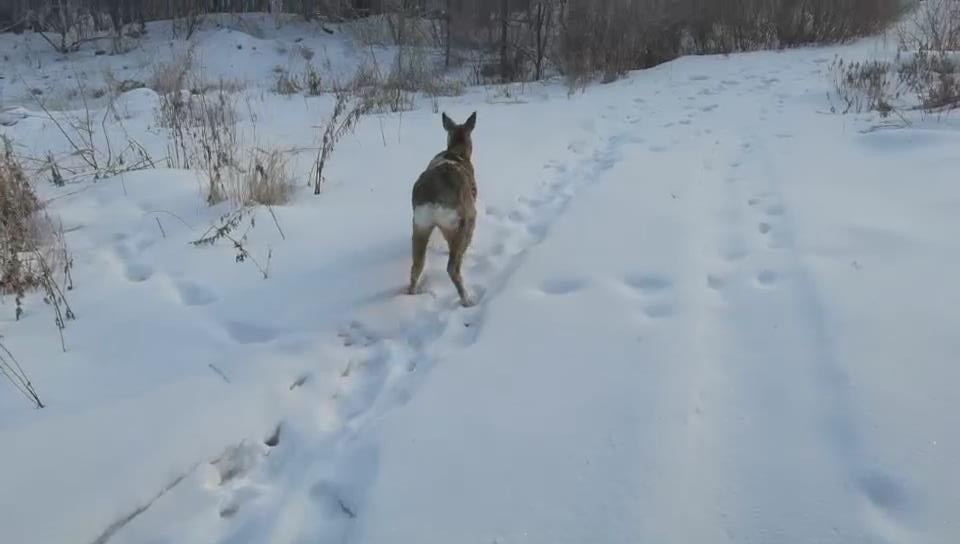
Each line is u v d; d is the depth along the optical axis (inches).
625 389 137.4
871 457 114.5
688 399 132.7
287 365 156.0
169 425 134.0
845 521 103.5
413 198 183.2
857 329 149.4
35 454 125.8
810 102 379.2
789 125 332.2
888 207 214.4
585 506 109.7
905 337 144.8
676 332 156.3
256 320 177.3
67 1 748.6
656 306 170.4
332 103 450.0
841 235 196.4
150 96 452.1
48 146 339.0
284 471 126.7
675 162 285.6
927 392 128.0
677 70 505.4
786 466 114.7
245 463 128.4
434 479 117.6
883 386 130.7
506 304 176.1
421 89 512.4
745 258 191.0
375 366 159.5
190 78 552.7
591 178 277.6
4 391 147.2
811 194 231.0
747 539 102.0
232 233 227.1
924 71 392.2
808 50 553.3
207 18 789.9
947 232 191.8
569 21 547.5
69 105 492.4
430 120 385.4
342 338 169.9
